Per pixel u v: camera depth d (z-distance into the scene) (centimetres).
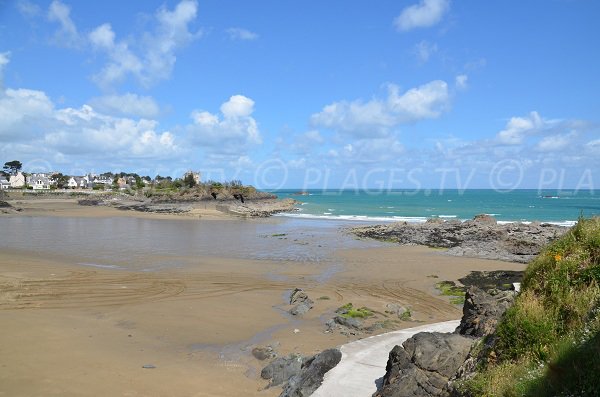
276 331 1566
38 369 1136
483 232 3959
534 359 641
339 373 941
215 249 3506
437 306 1938
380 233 4434
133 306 1809
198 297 2000
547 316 696
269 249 3541
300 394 889
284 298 2033
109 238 4041
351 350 1106
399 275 2577
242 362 1273
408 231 4356
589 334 589
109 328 1526
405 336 1262
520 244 3412
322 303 1944
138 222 5728
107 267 2644
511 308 768
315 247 3669
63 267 2547
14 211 6750
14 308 1688
